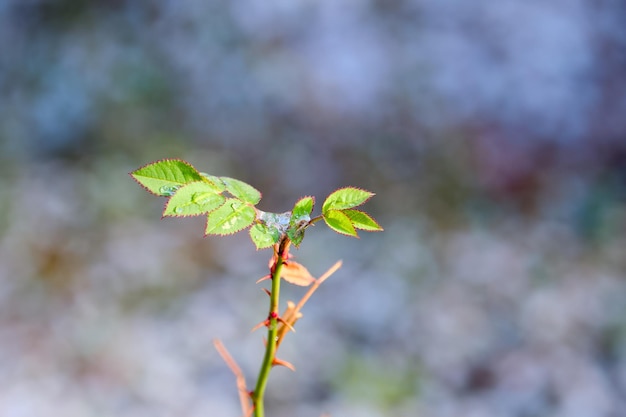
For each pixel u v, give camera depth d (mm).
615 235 2258
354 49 2992
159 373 1718
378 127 2736
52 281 1984
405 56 2994
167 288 1996
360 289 2021
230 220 707
